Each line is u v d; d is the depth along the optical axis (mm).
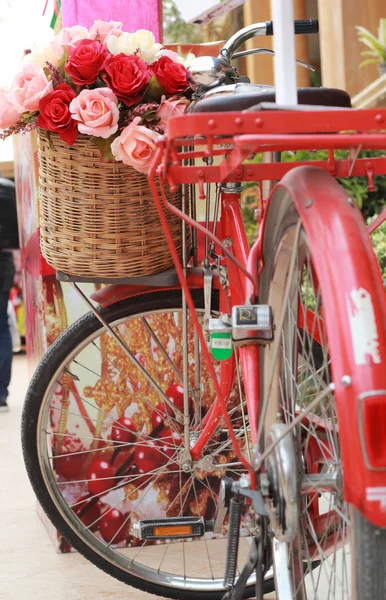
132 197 1993
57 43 2021
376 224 1695
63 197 2006
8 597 2436
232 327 1582
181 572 2586
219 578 2416
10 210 5168
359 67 3984
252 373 1640
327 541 1498
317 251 1250
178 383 2818
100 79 1998
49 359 2316
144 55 2031
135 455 2848
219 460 2789
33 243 2963
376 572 1166
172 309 2250
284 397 1613
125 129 1906
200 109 1615
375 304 1185
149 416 2838
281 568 1630
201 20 1983
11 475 3775
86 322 2293
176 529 2082
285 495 1338
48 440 2797
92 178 1979
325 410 1456
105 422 2818
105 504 2838
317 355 1571
